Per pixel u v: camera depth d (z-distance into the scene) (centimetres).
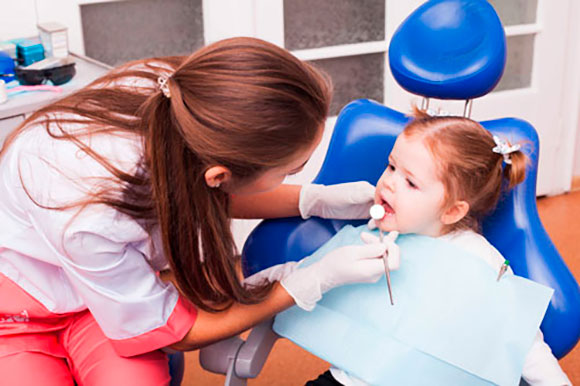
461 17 111
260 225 129
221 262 96
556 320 108
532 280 112
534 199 116
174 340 103
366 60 231
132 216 94
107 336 105
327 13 220
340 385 112
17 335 110
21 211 99
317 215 126
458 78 112
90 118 97
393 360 107
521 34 240
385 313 110
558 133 258
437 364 105
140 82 103
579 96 256
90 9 209
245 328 106
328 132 230
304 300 105
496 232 117
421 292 110
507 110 248
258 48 86
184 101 85
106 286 98
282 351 191
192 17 221
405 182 112
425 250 113
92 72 187
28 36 200
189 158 89
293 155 89
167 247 93
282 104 84
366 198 120
